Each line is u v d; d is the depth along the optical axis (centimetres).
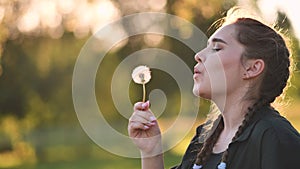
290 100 286
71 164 2278
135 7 2028
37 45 2145
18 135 2492
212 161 249
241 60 245
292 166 220
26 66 2138
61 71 2219
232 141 233
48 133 2834
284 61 250
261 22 253
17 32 2064
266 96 246
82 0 2131
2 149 2555
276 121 230
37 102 2255
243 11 259
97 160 2359
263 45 246
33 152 2577
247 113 241
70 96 2253
